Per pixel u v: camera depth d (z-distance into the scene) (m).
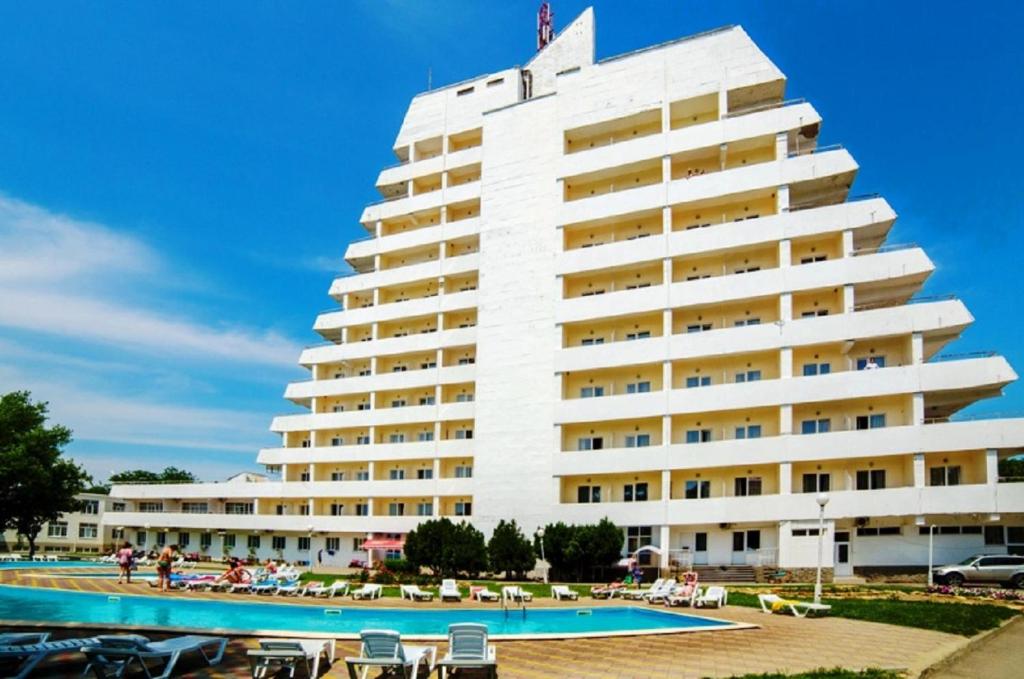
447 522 43.16
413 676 12.55
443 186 59.31
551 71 58.88
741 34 46.75
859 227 41.00
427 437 56.34
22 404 65.06
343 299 62.50
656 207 46.38
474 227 56.56
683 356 43.25
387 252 60.31
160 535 68.81
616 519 42.91
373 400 57.84
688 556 41.31
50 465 64.50
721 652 15.96
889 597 27.91
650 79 48.75
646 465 42.84
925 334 38.84
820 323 40.06
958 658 15.69
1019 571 31.91
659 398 43.28
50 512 64.81
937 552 36.84
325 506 59.50
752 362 42.94
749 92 46.69
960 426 35.75
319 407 61.59
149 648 12.61
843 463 39.28
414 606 26.80
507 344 49.56
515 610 26.12
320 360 60.94
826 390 39.03
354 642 16.70
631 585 35.34
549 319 48.38
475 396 52.53
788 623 21.11
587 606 26.95
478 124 59.09
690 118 49.00
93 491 99.44
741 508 39.72
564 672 13.69
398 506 56.06
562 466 45.47
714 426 43.00
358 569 52.03
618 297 46.16
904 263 39.12
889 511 36.31
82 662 13.84
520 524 46.31
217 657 14.26
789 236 42.19
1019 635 19.25
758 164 44.19
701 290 43.69
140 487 70.38
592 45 57.75
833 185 43.59
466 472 53.81
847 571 38.09
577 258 48.28
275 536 61.81
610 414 44.59
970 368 36.25
